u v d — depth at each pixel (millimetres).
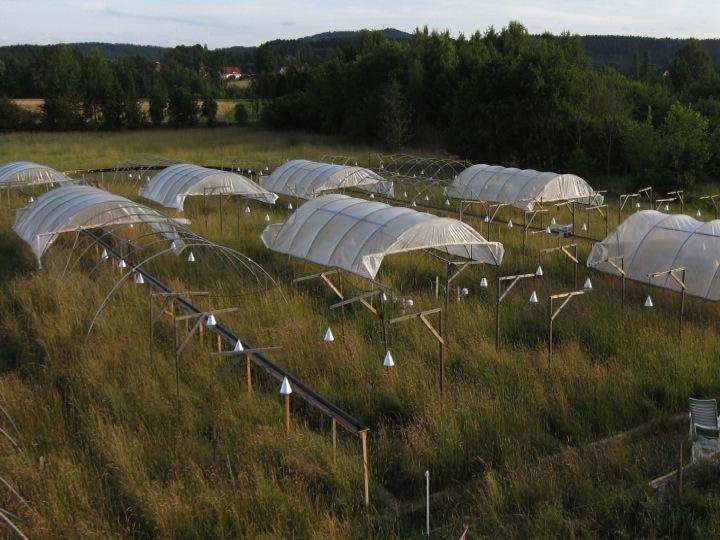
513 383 12211
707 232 17203
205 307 15859
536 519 8438
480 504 8898
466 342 13875
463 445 10289
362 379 12352
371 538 8297
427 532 8484
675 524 8375
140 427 10391
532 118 42656
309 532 8195
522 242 23391
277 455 9906
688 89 50031
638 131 37031
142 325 14547
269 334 14305
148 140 57688
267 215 25984
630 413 11414
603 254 18438
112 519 8617
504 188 28938
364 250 16062
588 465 9758
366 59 60969
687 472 9633
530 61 42656
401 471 9891
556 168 43969
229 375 12398
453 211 29750
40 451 10078
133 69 88938
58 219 19125
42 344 13703
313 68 77062
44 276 18047
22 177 29109
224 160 46531
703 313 16062
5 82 89875
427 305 16031
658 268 17375
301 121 67812
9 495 8672
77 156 47688
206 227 25078
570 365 12781
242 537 8117
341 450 10148
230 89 106750
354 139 58469
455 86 55469
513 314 15469
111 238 22984
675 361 13008
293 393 11812
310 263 18734
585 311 15664
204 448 9977
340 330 14406
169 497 8594
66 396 11812
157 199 27656
